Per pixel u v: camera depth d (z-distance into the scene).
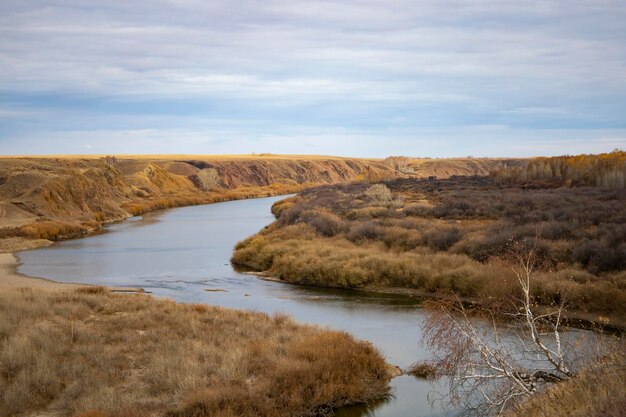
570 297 19.84
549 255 25.30
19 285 28.27
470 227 33.84
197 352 14.52
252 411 11.45
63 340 15.25
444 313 9.35
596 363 7.88
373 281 26.77
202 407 11.39
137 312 19.31
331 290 26.50
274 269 31.06
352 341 15.47
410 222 37.31
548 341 13.90
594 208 37.72
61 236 48.47
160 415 11.22
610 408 6.32
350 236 34.84
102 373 13.24
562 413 6.96
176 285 28.28
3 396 11.86
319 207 49.53
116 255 38.66
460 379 8.78
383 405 12.88
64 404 11.70
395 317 21.16
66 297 20.66
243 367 13.65
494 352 8.68
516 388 8.51
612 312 19.28
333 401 12.77
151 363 14.00
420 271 26.02
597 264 23.66
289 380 12.73
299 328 17.44
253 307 23.06
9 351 13.62
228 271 32.16
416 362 15.39
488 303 11.77
